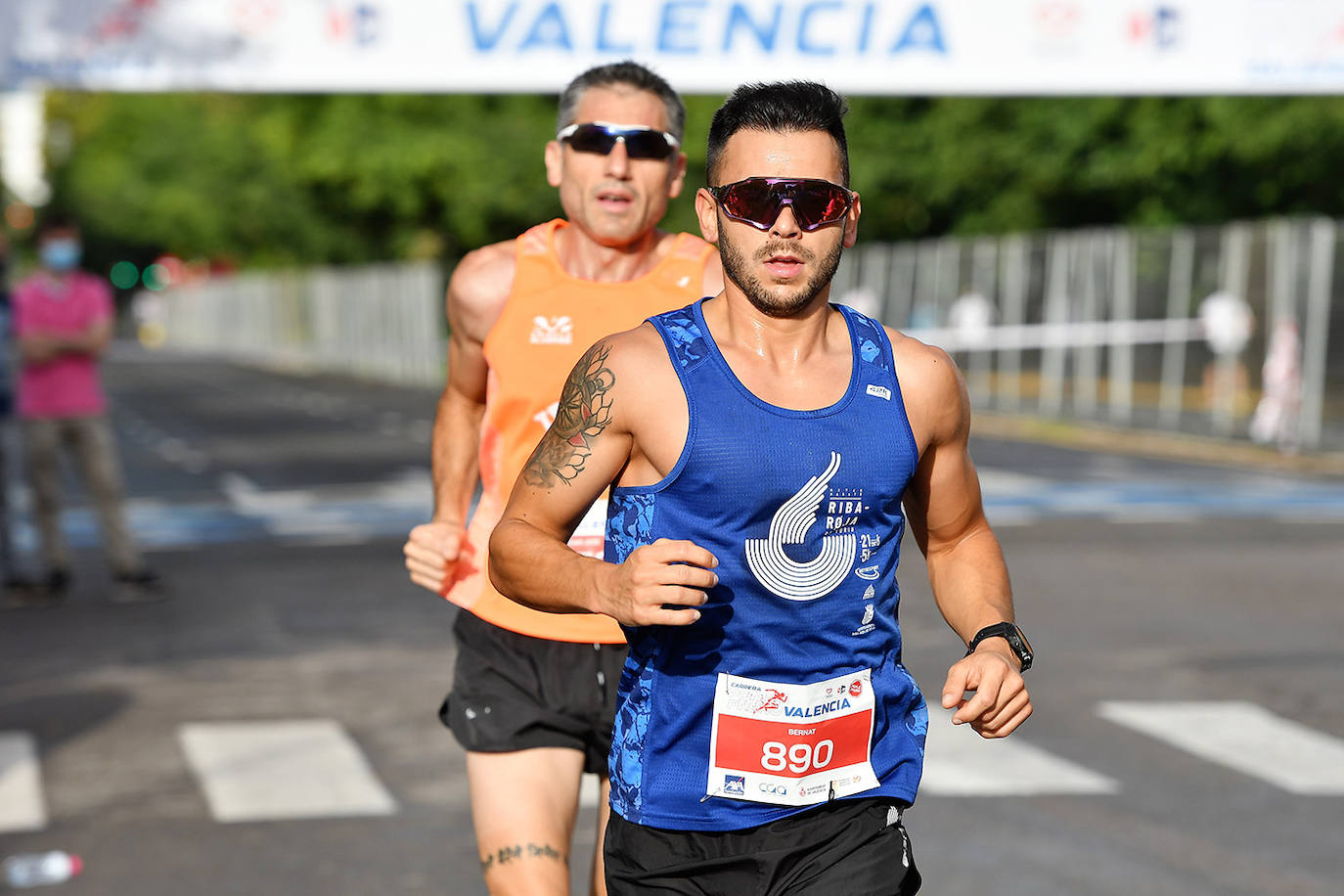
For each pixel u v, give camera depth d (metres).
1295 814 18.78
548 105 132.25
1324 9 44.72
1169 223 97.06
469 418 12.62
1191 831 18.08
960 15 42.91
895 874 8.82
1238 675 26.06
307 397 114.50
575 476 8.55
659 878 8.82
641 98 12.18
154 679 25.67
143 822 18.36
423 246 151.88
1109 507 47.44
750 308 8.49
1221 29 44.50
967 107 100.25
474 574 11.80
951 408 8.75
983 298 94.69
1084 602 32.34
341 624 30.16
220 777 20.19
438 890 16.14
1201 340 75.94
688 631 8.59
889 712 8.95
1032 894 15.95
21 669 26.47
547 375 11.95
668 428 8.38
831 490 8.39
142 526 43.91
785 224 8.34
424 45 41.41
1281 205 95.44
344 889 16.14
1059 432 79.75
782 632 8.55
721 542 8.41
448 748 21.58
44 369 32.19
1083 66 43.84
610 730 11.59
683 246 12.28
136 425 86.12
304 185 141.62
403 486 53.12
